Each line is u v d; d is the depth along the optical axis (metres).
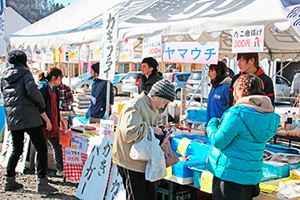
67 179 4.86
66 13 6.82
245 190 2.45
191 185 3.34
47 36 5.48
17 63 4.14
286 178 3.31
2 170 5.33
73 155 4.49
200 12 3.94
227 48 7.07
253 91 2.46
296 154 3.63
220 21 3.35
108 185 3.76
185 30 3.65
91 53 4.86
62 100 6.48
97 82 5.44
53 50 7.25
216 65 4.16
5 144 5.70
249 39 3.12
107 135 3.92
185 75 16.19
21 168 5.18
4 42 6.36
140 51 7.39
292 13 2.68
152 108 2.75
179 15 4.15
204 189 3.09
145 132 2.61
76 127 4.66
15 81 4.04
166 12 4.46
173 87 2.74
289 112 6.05
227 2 3.91
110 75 4.06
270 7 3.16
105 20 4.11
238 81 2.59
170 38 5.27
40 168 4.30
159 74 5.25
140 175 2.73
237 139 2.42
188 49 3.81
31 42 5.81
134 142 2.64
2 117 6.82
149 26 4.05
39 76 4.74
